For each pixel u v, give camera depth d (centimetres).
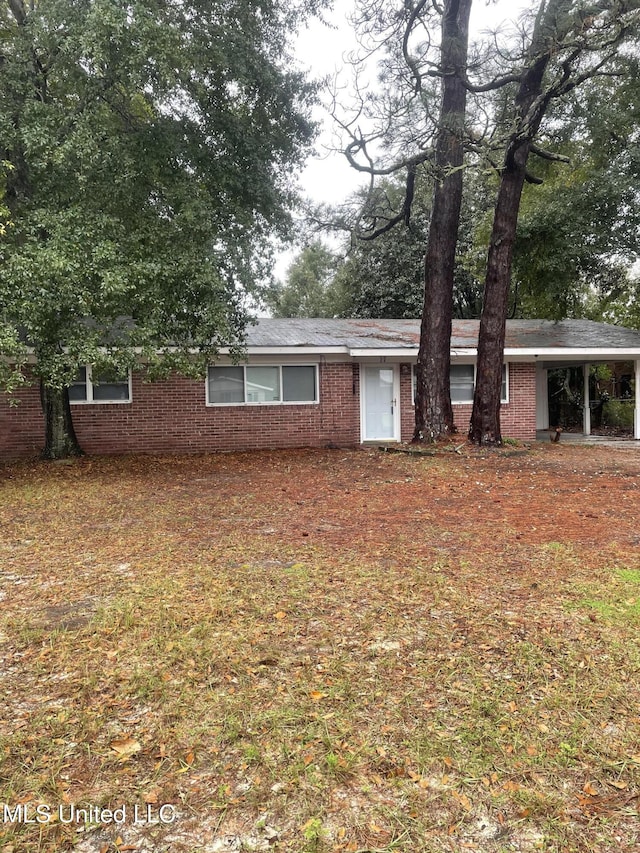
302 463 1166
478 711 279
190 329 1010
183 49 914
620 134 1505
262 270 1176
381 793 226
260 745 255
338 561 515
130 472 1072
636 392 1653
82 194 934
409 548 555
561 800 221
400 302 2767
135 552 558
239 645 351
